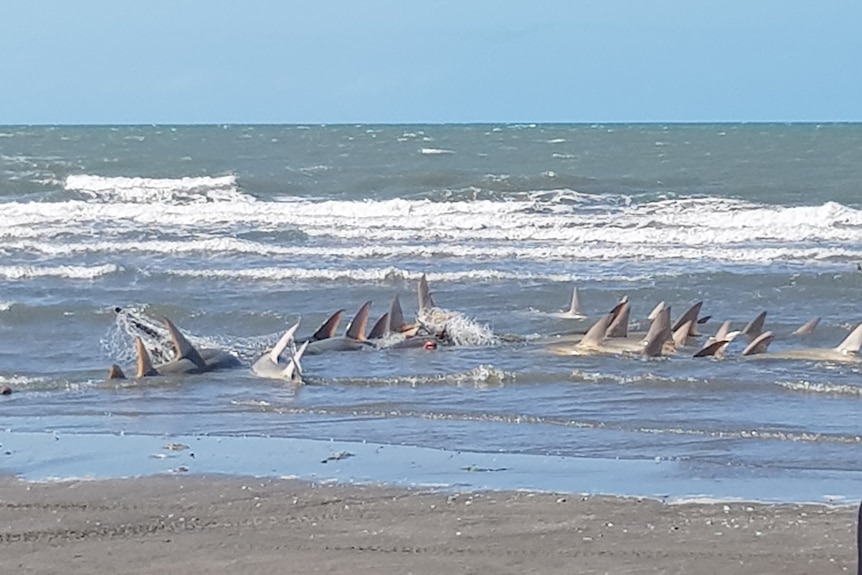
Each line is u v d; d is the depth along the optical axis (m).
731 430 14.81
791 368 19.34
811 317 24.53
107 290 28.19
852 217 41.78
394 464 13.16
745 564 9.46
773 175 59.44
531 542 10.11
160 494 11.79
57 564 9.50
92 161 70.19
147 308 24.67
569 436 14.59
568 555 9.73
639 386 17.80
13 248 35.84
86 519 10.88
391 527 10.59
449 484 12.22
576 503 11.40
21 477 12.55
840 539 10.15
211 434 14.83
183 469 12.87
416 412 16.11
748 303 26.36
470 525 10.66
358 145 96.62
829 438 14.38
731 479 12.48
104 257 34.69
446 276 30.17
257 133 137.12
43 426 15.30
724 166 66.69
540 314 25.33
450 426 15.23
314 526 10.64
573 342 21.81
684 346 21.69
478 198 49.06
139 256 34.91
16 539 10.23
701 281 29.02
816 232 39.50
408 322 23.78
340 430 15.02
